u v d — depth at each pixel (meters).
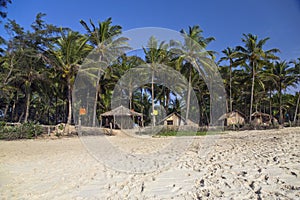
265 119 41.38
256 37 29.56
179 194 4.09
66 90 28.81
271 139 13.48
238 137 15.94
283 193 3.77
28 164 7.25
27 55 21.84
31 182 5.20
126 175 5.80
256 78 31.89
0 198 4.20
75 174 5.94
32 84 26.91
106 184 4.98
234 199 3.67
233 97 39.44
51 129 18.45
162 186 4.65
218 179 4.86
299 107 43.44
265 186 4.20
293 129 24.94
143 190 4.43
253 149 9.30
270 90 37.59
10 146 12.28
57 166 6.93
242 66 32.25
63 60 21.44
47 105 37.09
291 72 34.56
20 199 4.13
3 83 22.17
